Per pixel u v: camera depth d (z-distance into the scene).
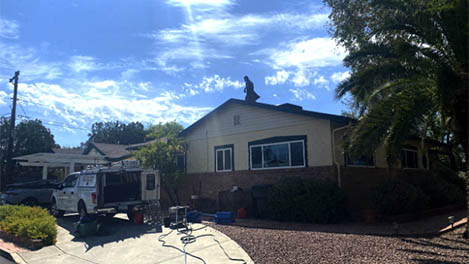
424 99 8.36
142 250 8.66
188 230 10.96
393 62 10.03
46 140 43.47
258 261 7.22
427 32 8.85
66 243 9.67
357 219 12.49
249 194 14.62
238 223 12.35
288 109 14.52
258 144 15.68
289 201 12.55
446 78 8.16
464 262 6.65
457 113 8.47
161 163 17.59
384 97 9.16
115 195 12.84
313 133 13.86
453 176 19.39
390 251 7.61
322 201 11.89
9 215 12.20
